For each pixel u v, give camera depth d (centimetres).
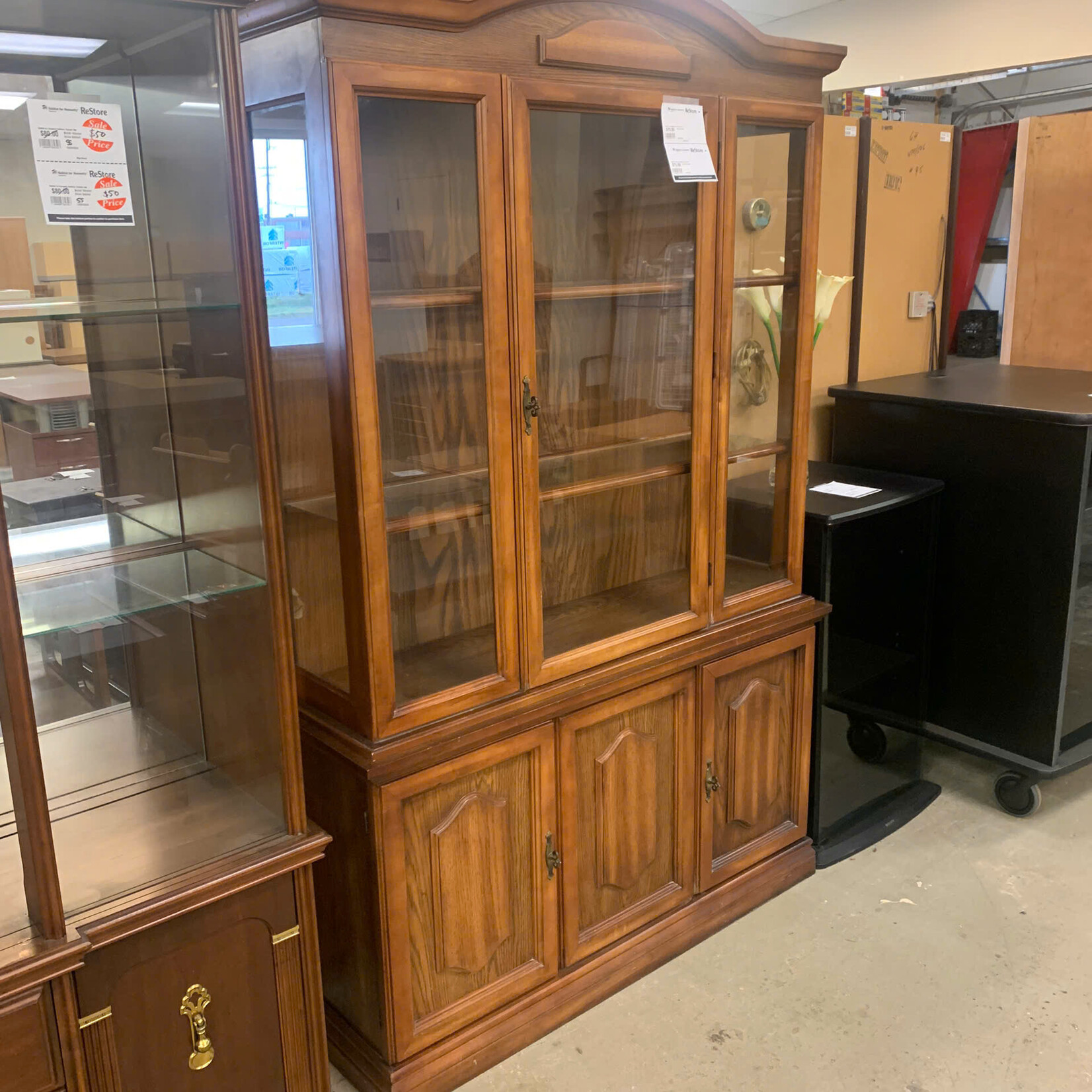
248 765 151
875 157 288
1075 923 223
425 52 148
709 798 218
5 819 142
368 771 160
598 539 201
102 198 129
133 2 118
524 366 169
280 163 151
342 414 151
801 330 216
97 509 139
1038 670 253
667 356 199
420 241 155
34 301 127
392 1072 174
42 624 135
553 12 160
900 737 267
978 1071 183
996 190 730
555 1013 195
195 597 152
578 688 186
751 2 478
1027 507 247
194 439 144
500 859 183
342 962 182
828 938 220
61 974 122
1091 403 244
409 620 165
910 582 258
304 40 140
